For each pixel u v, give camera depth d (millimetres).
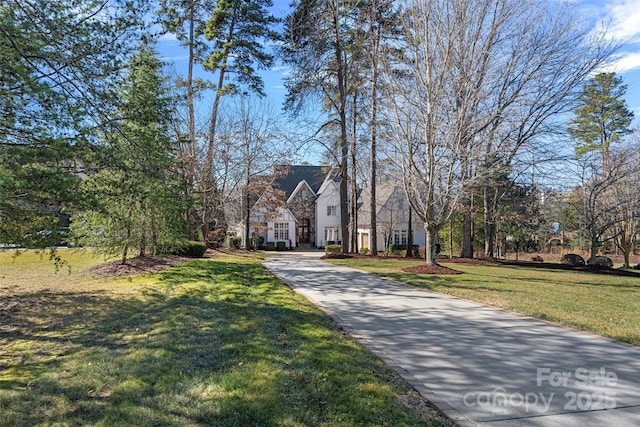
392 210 33062
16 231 7309
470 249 22734
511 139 17031
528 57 15695
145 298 8414
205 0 21000
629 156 20859
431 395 3736
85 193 7000
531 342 5520
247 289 9789
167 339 5301
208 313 6906
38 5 6355
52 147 6199
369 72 18891
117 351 4867
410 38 13555
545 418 3289
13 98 6727
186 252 18453
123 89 8859
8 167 5973
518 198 23375
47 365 4426
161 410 3295
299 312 7172
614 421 3242
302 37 19516
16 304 7855
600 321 6797
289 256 25797
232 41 21797
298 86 20500
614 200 22719
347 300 8711
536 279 13062
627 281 13711
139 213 12305
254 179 27844
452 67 12961
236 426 3047
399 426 3100
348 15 19281
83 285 10164
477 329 6227
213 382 3848
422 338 5703
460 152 13141
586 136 29797
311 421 3139
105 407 3357
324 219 40406
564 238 35906
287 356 4625
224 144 22969
